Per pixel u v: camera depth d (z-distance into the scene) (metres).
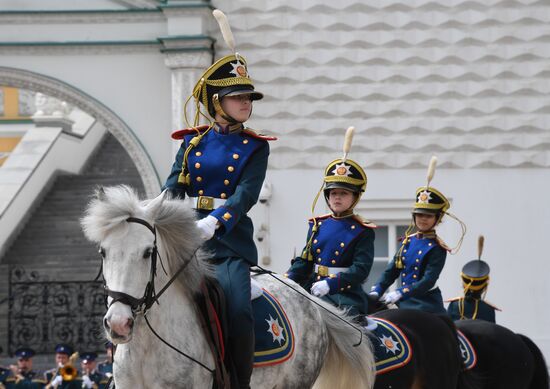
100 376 15.91
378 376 8.64
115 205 6.45
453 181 17.45
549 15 17.42
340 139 17.42
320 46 17.47
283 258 17.30
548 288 17.33
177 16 17.05
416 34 17.48
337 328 8.20
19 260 23.05
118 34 17.33
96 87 17.36
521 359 10.26
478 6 17.45
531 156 17.36
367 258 9.11
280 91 17.42
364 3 17.44
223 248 7.43
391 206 17.45
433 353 9.11
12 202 23.33
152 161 17.23
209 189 7.53
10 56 17.41
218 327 6.96
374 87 17.45
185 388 6.77
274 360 7.42
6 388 16.19
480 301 12.62
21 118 27.59
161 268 6.69
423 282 10.59
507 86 17.45
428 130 17.44
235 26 17.39
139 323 6.63
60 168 25.77
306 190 17.36
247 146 7.54
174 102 16.95
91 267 22.70
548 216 17.36
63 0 17.34
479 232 17.39
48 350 21.55
